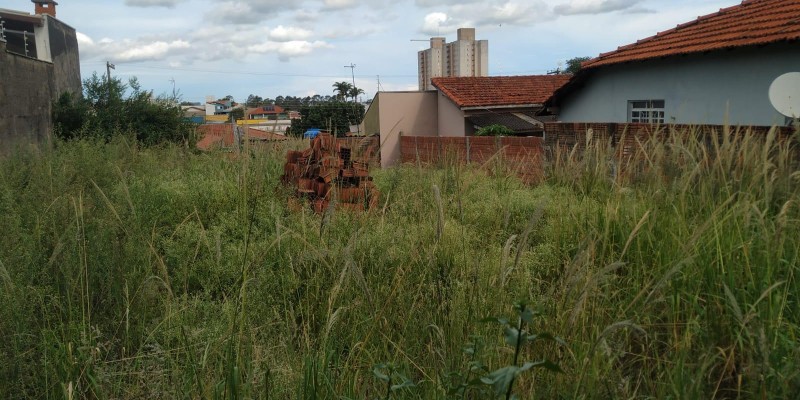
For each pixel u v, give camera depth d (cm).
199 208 571
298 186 648
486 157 1293
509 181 747
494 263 366
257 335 321
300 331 330
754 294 301
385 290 348
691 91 1255
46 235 400
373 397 271
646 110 1404
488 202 587
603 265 351
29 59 1256
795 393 229
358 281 305
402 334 318
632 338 300
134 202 518
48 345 287
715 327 286
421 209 516
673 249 358
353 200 607
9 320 293
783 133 614
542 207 290
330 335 307
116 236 409
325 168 621
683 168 471
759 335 243
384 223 471
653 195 440
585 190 607
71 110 1446
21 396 276
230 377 246
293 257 393
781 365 248
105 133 1338
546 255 419
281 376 274
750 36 1094
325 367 266
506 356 270
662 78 1331
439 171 703
